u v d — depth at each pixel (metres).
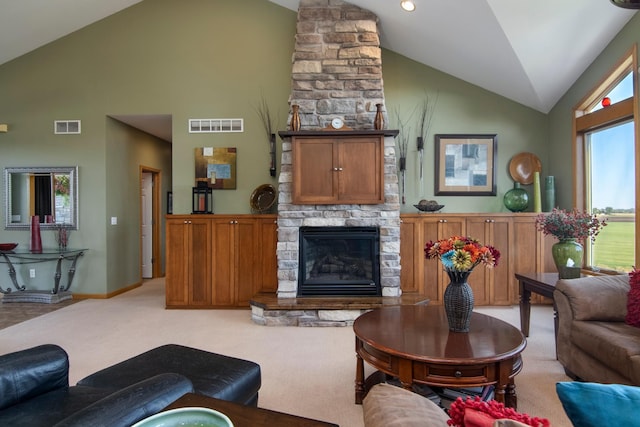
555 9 3.24
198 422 0.95
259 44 4.80
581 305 2.42
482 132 4.79
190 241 4.45
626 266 3.56
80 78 4.92
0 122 4.99
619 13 3.23
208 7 4.82
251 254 4.43
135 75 4.87
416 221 4.39
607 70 3.62
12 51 4.80
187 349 1.98
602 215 3.90
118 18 4.87
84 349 3.04
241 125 4.80
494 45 3.81
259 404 2.17
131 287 5.57
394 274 4.02
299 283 4.07
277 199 4.73
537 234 4.35
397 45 4.68
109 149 5.02
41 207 5.00
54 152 4.97
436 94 4.80
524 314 3.36
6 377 1.35
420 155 4.80
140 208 5.88
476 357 1.75
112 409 1.06
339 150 3.99
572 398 0.78
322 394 2.29
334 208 4.07
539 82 4.18
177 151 4.84
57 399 1.43
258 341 3.24
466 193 4.79
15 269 4.97
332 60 4.28
